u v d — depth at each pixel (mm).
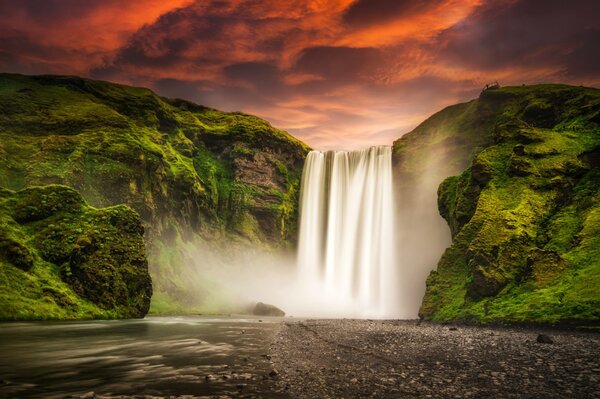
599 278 32156
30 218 48469
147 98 105688
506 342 24031
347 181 104500
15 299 38875
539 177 46375
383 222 92438
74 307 43031
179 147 102062
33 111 85375
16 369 15758
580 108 55469
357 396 11625
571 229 39750
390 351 20953
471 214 51594
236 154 110375
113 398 11289
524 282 37250
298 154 119812
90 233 49125
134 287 50531
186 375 14578
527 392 12203
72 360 18016
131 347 22609
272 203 107500
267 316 68062
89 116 87312
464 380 13805
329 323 44031
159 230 79250
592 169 45062
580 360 17797
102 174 73500
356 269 95938
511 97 75438
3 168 69500
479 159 52562
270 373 14586
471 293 40656
